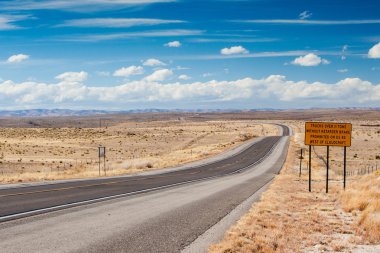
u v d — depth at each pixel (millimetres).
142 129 157625
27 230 11070
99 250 9305
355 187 27375
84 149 95188
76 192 20750
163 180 32438
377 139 108625
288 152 80812
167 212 15219
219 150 85688
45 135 127500
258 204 18000
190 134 133750
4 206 15156
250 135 127688
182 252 9484
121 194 20750
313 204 20266
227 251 9648
